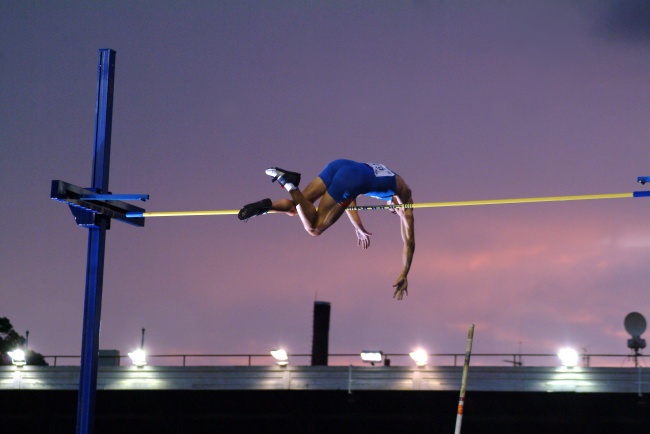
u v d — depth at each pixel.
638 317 69.12
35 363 112.19
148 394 73.19
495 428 71.81
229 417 74.19
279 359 70.62
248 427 74.25
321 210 33.50
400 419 72.81
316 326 90.00
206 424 74.50
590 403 69.25
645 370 66.31
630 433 70.31
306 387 70.31
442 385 68.75
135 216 40.56
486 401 70.50
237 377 71.19
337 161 34.06
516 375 68.00
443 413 71.44
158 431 74.75
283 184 32.62
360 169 33.94
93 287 39.72
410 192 35.59
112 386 72.12
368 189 34.19
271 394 72.69
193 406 73.69
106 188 40.19
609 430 70.56
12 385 73.50
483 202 35.97
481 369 68.56
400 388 69.25
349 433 73.50
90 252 39.88
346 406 72.75
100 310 39.88
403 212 35.84
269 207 32.94
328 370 70.38
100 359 76.44
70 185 38.06
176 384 71.62
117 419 74.75
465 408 70.81
